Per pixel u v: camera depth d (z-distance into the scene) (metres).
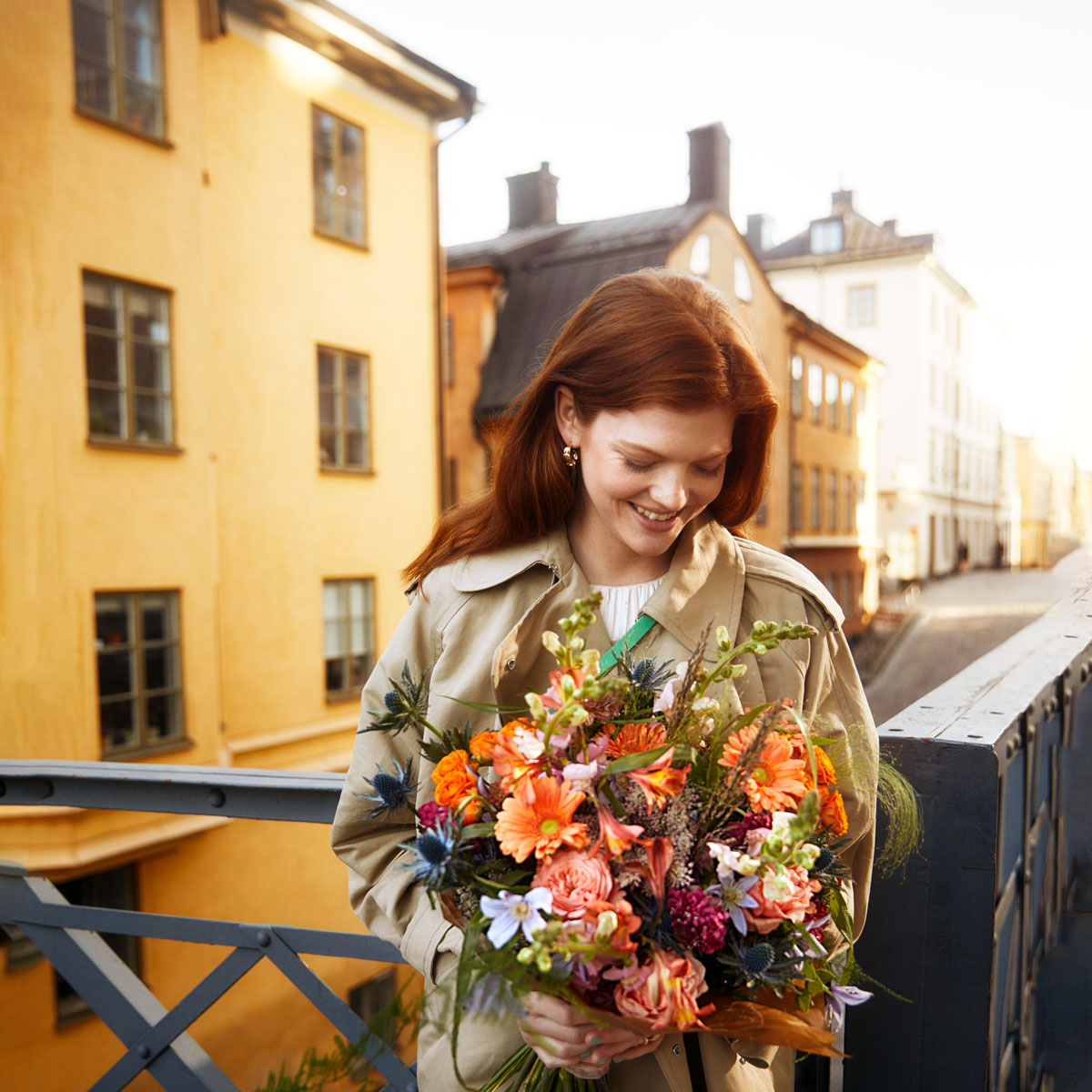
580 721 0.81
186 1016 1.49
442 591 1.16
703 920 0.77
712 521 1.15
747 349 0.99
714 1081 0.99
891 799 1.09
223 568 10.36
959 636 25.33
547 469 1.10
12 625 8.45
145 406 9.48
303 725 11.27
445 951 1.02
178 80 9.62
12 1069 8.07
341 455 11.95
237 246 10.48
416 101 12.70
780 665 1.06
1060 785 1.87
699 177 20.41
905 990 1.29
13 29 8.24
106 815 9.00
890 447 36.75
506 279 19.38
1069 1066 1.79
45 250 8.50
